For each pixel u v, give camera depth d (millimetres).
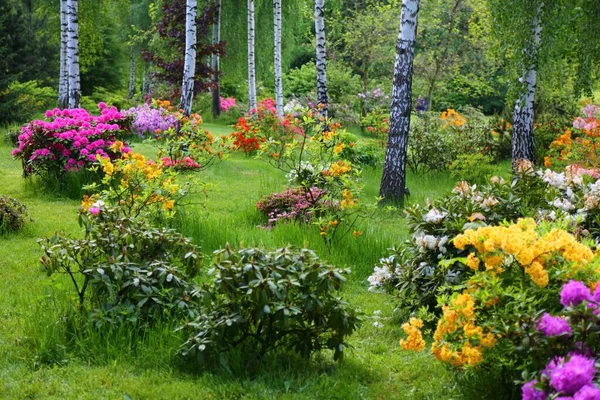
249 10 26297
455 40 29281
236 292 4840
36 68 27484
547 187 6656
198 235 8625
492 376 4266
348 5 43500
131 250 5723
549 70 14422
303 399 4520
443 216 5977
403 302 6055
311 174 9266
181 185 12031
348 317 4938
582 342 3656
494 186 6559
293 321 5051
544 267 4242
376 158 16859
